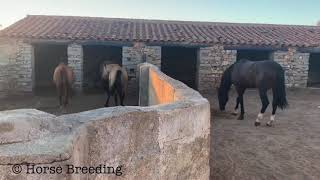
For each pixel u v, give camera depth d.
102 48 15.99
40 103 10.91
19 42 12.00
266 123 7.17
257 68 7.24
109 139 2.07
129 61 12.49
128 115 2.22
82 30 13.16
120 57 16.16
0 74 12.02
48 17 15.39
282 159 4.96
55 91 13.81
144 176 2.41
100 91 14.15
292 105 9.77
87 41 12.21
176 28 14.77
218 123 7.40
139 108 2.43
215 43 12.52
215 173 4.35
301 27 16.34
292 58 12.84
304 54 12.86
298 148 5.51
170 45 12.48
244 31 14.82
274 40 13.02
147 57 12.48
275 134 6.41
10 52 12.03
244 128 6.91
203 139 3.22
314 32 15.30
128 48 12.42
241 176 4.29
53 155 1.52
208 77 12.77
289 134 6.41
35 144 1.59
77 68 12.35
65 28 13.38
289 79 12.95
